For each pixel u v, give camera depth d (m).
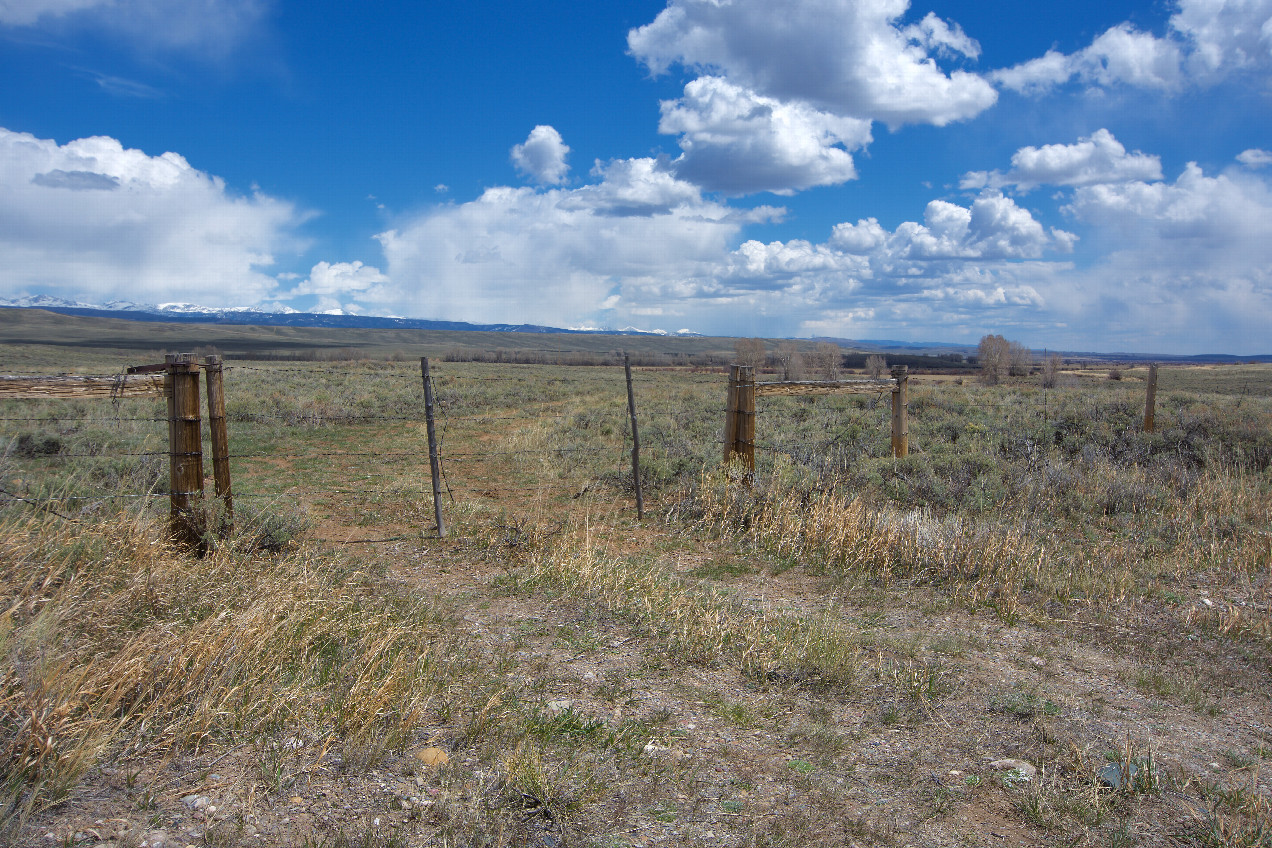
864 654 5.21
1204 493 9.58
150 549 5.55
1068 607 6.39
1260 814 3.16
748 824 3.04
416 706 3.72
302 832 2.77
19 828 2.60
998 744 3.89
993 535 7.65
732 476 9.39
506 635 5.23
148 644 3.87
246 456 12.76
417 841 2.77
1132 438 13.98
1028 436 14.59
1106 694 4.64
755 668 4.77
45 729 2.97
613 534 8.48
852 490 10.15
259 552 6.50
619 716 4.02
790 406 20.70
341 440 15.44
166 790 2.97
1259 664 5.25
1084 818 3.16
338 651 4.46
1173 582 7.02
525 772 3.20
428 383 7.88
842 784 3.40
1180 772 3.59
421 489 10.53
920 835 3.01
